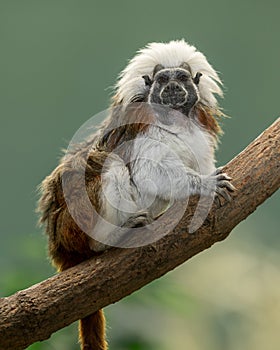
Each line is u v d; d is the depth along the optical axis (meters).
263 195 11.97
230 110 36.19
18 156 35.09
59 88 36.31
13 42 36.59
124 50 36.81
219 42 37.34
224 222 11.82
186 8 37.44
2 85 36.03
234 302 21.42
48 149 35.41
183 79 13.37
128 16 37.22
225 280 21.66
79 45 36.81
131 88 13.54
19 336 11.42
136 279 11.68
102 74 36.53
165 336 16.55
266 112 36.72
